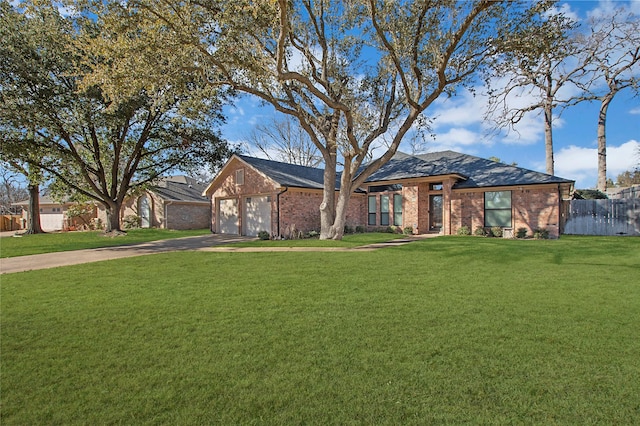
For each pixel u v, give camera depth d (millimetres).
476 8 9875
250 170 18578
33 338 3914
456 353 3408
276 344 3666
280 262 9023
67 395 2734
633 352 3391
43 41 13883
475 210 17188
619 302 5008
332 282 6562
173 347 3627
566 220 18625
